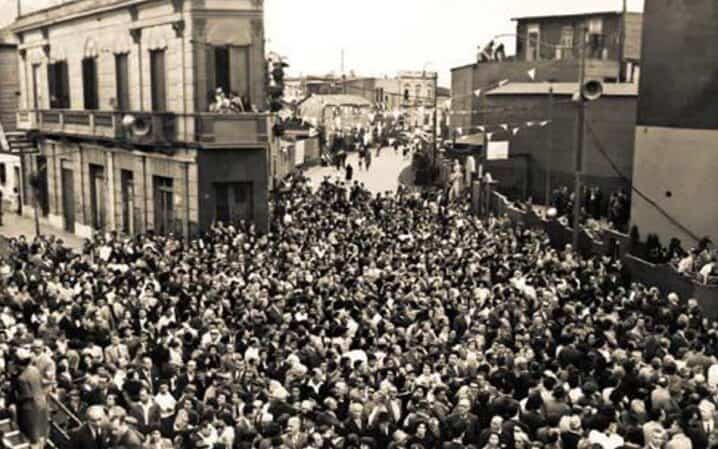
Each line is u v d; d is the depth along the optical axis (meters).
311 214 35.50
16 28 47.91
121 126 36.59
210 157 33.22
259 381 14.38
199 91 33.22
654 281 25.84
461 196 44.28
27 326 18.22
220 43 33.19
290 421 12.11
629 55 50.66
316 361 15.55
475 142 47.53
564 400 13.16
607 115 40.75
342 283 21.11
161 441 12.13
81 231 42.94
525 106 44.69
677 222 30.61
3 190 53.38
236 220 33.88
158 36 35.16
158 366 15.66
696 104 29.48
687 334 17.56
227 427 12.56
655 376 13.91
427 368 14.71
